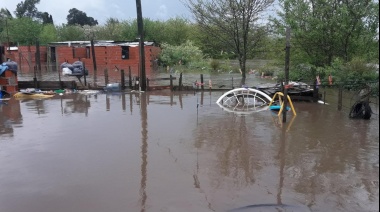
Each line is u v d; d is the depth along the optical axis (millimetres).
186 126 11180
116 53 37625
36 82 19734
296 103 15461
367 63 18547
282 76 21359
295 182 6742
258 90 15242
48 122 11820
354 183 6672
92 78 27141
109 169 7395
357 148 8844
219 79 25828
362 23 19422
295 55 21062
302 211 5566
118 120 12070
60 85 19844
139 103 15672
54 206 5809
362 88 15562
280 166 7613
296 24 19781
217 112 13477
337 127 11031
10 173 7203
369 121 11883
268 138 9805
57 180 6844
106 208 5719
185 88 19516
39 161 7910
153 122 11742
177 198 6047
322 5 19875
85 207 5762
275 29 20172
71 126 11203
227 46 19594
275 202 5902
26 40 51438
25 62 41469
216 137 9891
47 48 41656
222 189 6422
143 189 6414
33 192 6324
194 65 36750
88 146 9023
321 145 9117
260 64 37875
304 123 11617
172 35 49469
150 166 7570
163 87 19969
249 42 19406
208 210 5625
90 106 14930
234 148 8883
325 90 18812
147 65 36031
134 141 9469
